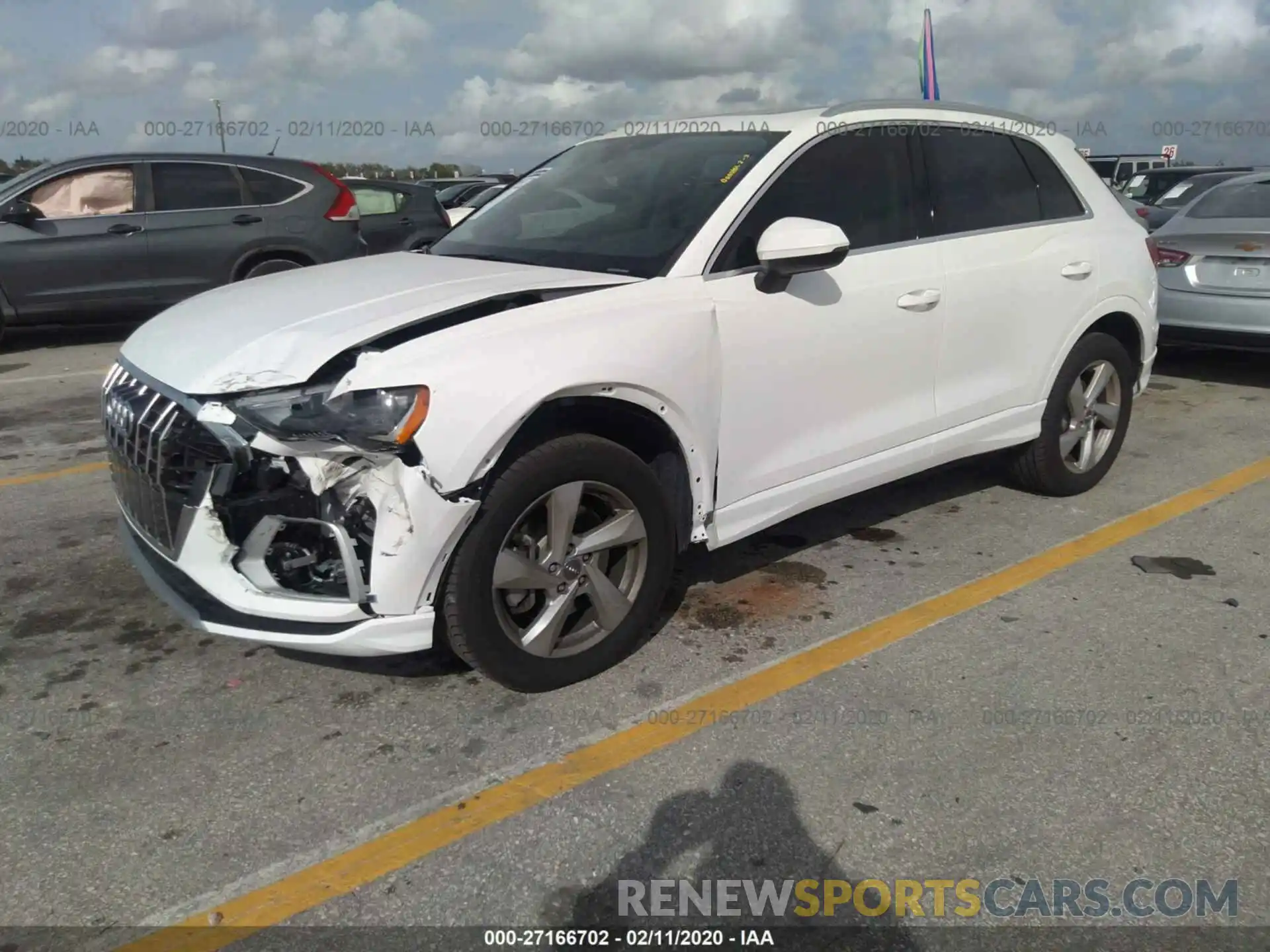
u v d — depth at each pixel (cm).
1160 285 712
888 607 379
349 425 261
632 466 310
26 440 614
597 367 291
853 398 374
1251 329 672
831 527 459
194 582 288
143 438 291
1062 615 373
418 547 272
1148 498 496
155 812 265
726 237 338
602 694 318
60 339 1005
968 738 295
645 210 360
